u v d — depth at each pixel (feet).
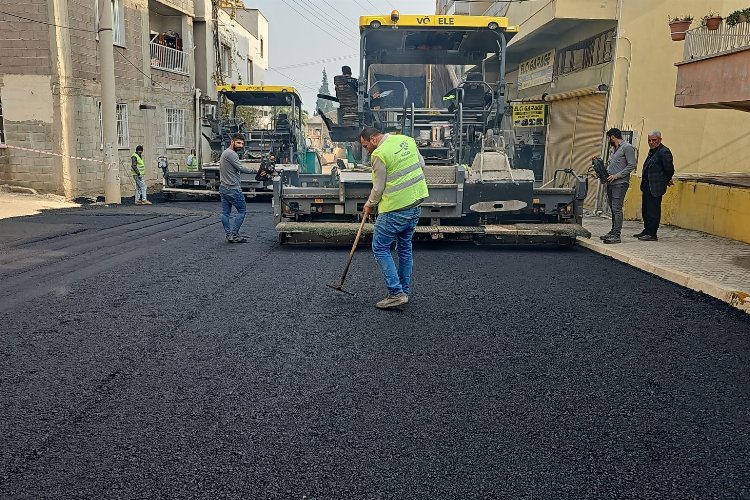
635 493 8.59
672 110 37.70
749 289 19.45
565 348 14.62
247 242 29.81
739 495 8.59
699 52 28.71
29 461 9.25
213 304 18.02
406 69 32.78
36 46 50.39
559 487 8.70
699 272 22.07
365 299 18.80
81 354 13.79
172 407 11.16
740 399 11.89
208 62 81.61
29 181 52.08
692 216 33.96
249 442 9.90
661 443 10.07
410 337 15.24
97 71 55.93
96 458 9.36
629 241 29.58
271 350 14.19
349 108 31.91
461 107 28.73
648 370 13.32
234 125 56.13
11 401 11.32
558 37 50.26
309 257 25.79
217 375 12.67
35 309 17.33
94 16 55.06
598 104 42.96
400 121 30.32
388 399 11.61
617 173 28.40
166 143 71.61
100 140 56.75
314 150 69.05
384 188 17.48
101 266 23.49
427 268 23.76
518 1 48.14
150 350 14.08
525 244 30.04
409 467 9.18
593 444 9.99
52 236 31.27
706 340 15.37
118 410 11.01
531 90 57.72
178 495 8.39
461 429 10.44
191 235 32.19
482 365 13.44
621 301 19.01
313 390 11.98
